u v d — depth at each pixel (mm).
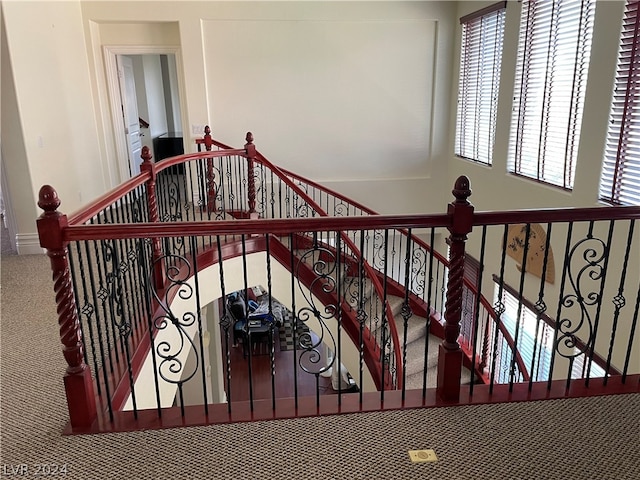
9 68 3879
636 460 1825
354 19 6164
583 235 3984
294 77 6316
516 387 2264
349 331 4801
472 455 1846
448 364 2143
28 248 4238
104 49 6027
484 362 5035
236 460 1812
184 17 5895
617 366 3666
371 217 1960
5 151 4035
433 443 1906
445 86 6582
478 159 6074
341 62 6340
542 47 4594
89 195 5676
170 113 9031
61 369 2451
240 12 5977
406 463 1804
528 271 4832
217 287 4480
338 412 2076
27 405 2139
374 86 6484
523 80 4898
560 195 4352
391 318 4309
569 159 4289
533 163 4871
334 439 1924
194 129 6273
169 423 2002
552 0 4379
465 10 6066
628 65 3496
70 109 5176
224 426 1992
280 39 6160
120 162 6363
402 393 2188
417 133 6746
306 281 4945
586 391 2230
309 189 6715
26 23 4172
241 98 6297
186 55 6023
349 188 6812
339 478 1733
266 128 6449
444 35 6391
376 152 6738
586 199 3998
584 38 3990
